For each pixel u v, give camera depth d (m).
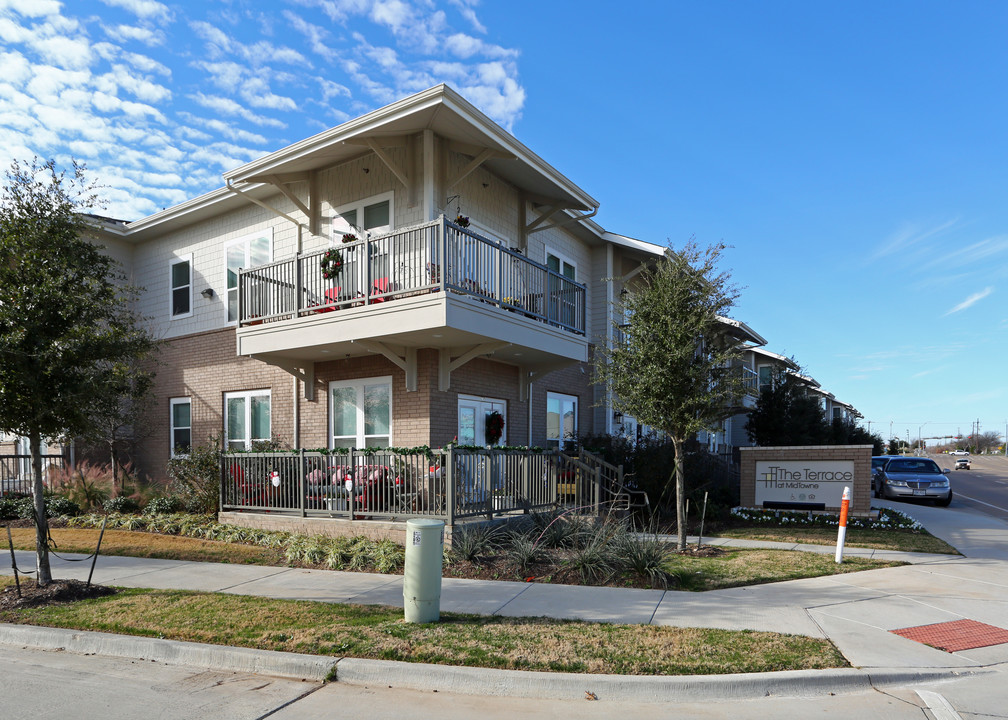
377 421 13.12
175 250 17.42
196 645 6.05
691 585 8.44
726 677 5.17
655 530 13.55
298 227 14.53
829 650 5.82
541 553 9.59
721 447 26.27
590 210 15.70
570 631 6.27
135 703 5.02
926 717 4.71
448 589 8.18
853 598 7.82
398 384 12.84
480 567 9.21
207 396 16.27
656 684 5.11
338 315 11.55
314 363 14.16
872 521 14.64
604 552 9.02
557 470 12.73
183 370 16.88
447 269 10.65
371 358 13.29
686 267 11.00
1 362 7.49
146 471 17.41
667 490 15.09
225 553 10.42
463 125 11.68
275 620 6.66
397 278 11.96
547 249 16.83
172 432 17.06
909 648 6.03
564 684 5.16
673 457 15.38
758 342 24.59
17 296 7.59
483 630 6.28
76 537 11.86
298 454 11.68
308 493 11.61
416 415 12.50
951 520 16.38
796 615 7.01
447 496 9.96
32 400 7.71
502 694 5.18
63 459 16.83
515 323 12.12
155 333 17.55
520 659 5.50
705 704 4.98
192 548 10.76
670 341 10.48
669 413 10.81
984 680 5.44
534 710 4.86
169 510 14.21
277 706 4.95
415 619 6.55
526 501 11.69
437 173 12.48
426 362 12.44
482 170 14.03
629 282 19.83
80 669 5.88
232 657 5.84
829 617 6.95
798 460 15.62
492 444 13.51
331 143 12.30
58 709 4.91
